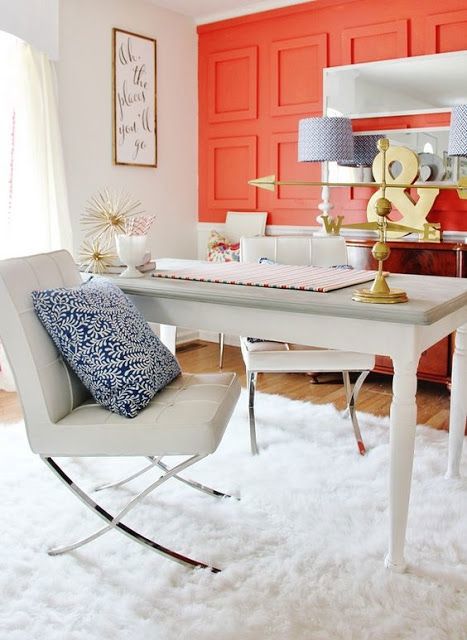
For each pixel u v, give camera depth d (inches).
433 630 65.2
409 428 73.6
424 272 143.9
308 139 155.3
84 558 78.0
